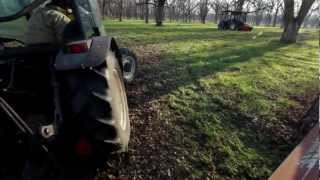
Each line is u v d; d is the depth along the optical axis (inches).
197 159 137.6
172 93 211.6
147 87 218.2
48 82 116.0
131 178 121.6
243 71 299.1
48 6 116.4
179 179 124.4
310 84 275.0
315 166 80.7
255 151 149.6
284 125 180.7
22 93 116.0
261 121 182.5
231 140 156.6
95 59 105.8
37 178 109.3
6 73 115.6
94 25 139.5
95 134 105.8
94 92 105.3
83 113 105.0
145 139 148.9
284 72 316.5
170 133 156.9
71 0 113.7
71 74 106.7
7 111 101.7
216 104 200.5
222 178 127.6
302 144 106.3
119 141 110.0
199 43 501.0
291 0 608.4
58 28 113.3
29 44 114.3
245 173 132.0
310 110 175.5
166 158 135.9
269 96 228.7
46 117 114.4
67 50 107.3
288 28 621.0
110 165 126.7
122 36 538.6
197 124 168.7
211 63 323.9
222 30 998.4
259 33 906.1
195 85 234.7
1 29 118.6
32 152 109.4
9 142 116.3
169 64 299.6
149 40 497.4
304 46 571.8
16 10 112.9
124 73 212.8
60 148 112.2
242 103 206.2
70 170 116.2
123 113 126.3
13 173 113.3
